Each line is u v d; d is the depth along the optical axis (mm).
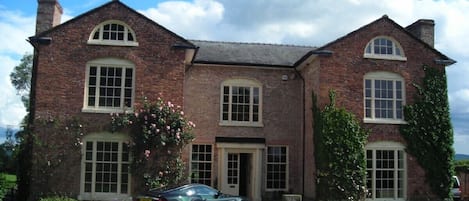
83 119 19281
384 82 21703
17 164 21891
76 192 18828
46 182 18594
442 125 21688
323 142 20375
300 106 23812
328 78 20969
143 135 18859
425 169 21344
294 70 23969
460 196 24891
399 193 21141
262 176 23078
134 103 19625
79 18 19922
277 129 23578
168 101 19812
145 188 18750
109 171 19234
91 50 19781
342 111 20719
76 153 18984
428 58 22094
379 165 21125
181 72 20125
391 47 21984
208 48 24578
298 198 20078
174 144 19203
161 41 20203
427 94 21812
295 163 23516
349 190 20109
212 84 23359
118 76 19875
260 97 23672
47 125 19016
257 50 25234
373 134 21094
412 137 21375
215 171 22766
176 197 14672
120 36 20156
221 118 23203
